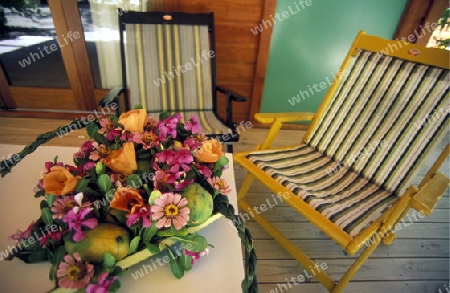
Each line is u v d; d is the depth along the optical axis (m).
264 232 1.38
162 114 0.79
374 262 1.29
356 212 0.99
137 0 1.86
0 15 2.36
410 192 0.89
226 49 2.04
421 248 1.38
